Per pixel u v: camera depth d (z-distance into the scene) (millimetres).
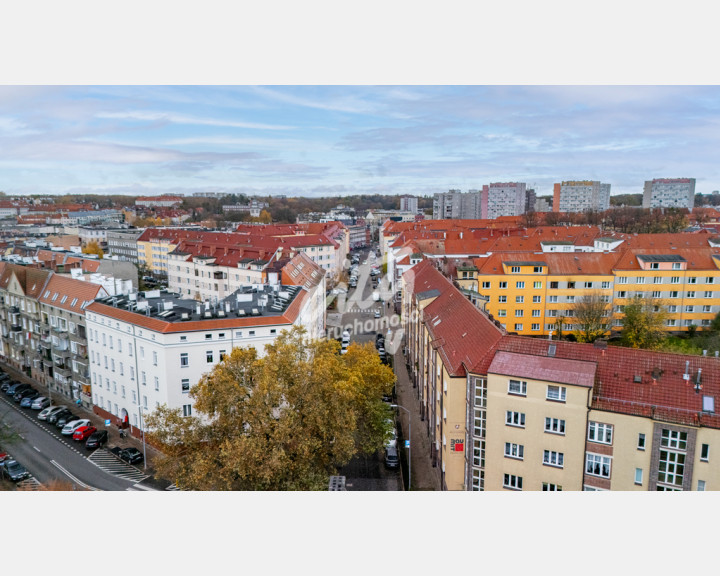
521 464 48094
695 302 109188
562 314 109188
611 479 44688
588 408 44688
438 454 62750
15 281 100438
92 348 82062
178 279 156125
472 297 82750
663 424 42438
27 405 86750
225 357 53562
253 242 146500
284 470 47688
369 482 61062
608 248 145875
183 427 49000
